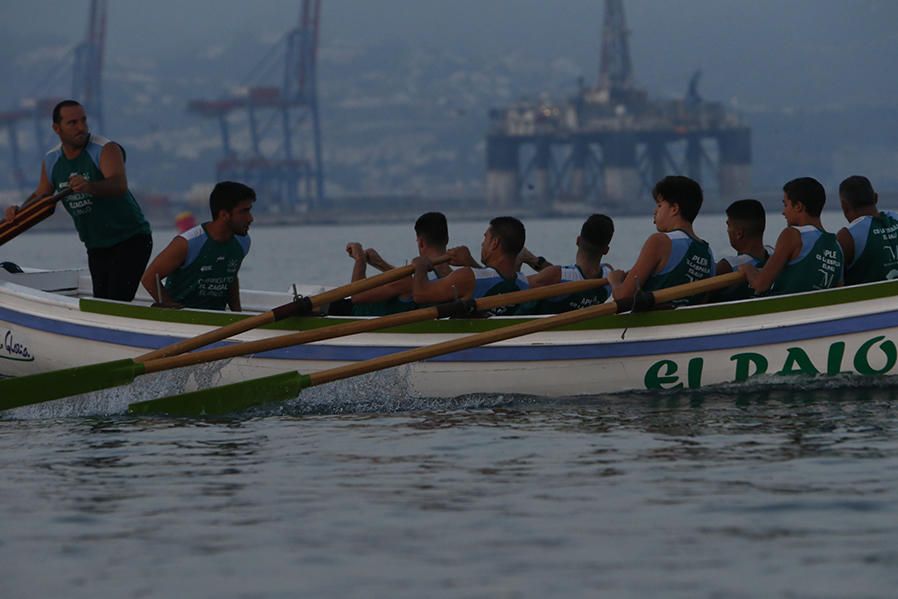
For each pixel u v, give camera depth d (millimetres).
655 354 38188
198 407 36781
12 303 42375
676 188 37344
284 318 37344
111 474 28047
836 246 37688
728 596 19172
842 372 38062
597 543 21953
